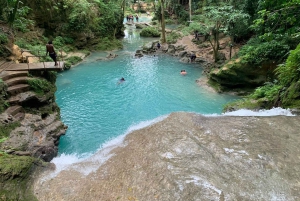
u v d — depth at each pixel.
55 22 22.77
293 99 7.29
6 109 8.02
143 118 12.02
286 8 7.31
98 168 4.81
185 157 4.81
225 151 4.94
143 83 16.88
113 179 4.38
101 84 16.59
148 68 20.28
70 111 12.65
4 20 13.52
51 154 7.76
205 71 18.75
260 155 4.78
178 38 29.86
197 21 24.28
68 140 9.88
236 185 4.03
